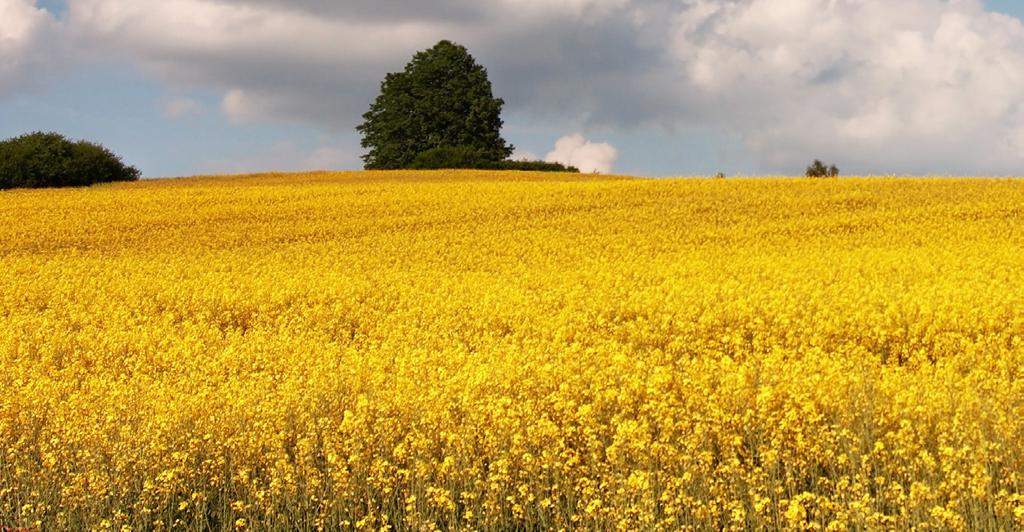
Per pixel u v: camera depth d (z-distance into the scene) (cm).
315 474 962
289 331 1884
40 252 3384
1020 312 1686
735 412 1045
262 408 1144
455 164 7844
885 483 885
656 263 2770
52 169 5962
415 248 3262
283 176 6412
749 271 2512
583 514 859
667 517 844
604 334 1747
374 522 941
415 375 1313
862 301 1839
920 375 1237
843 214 3700
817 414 995
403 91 8819
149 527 975
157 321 2111
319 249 3341
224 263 3039
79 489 948
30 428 1147
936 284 2084
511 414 1019
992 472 848
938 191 4228
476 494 911
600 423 1067
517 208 4106
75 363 1591
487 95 8800
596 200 4256
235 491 989
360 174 6512
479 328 1875
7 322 2102
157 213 4141
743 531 830
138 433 1077
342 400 1198
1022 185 4375
